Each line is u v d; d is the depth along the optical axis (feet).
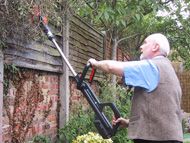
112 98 25.53
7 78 14.42
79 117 20.66
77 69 22.82
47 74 18.37
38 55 16.74
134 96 11.05
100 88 27.30
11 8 13.11
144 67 10.84
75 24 22.27
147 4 23.58
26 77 15.98
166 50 11.31
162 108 10.68
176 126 10.75
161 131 10.65
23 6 13.10
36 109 17.10
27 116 16.10
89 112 23.08
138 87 10.94
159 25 30.76
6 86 14.34
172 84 10.81
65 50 19.75
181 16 29.96
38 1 13.82
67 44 19.89
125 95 25.82
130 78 10.77
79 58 23.27
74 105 22.18
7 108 14.51
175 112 10.80
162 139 10.66
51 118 19.06
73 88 22.11
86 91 12.30
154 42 11.30
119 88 26.05
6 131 14.46
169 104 10.71
